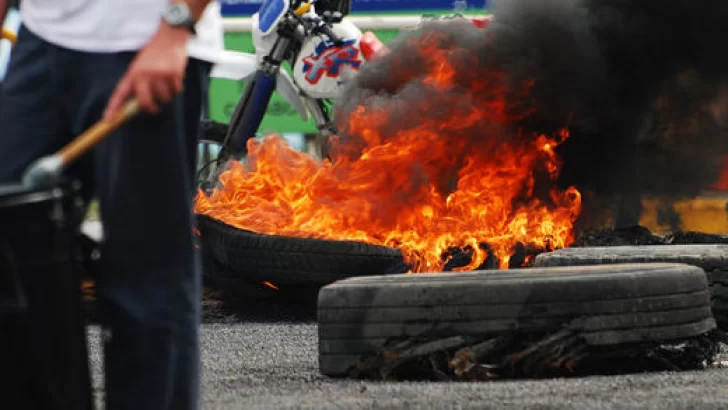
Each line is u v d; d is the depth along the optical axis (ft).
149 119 21.49
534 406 30.71
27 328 20.33
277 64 65.92
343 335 36.81
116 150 21.52
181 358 22.08
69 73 22.16
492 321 35.73
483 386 34.53
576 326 35.73
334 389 34.73
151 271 21.79
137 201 21.57
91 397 21.79
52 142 22.38
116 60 21.99
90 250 22.11
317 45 66.54
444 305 35.91
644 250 45.75
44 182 20.30
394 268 55.16
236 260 56.29
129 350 21.83
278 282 56.18
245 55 68.33
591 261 44.55
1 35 25.86
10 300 20.11
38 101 22.30
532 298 35.68
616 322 35.96
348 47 66.69
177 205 21.90
